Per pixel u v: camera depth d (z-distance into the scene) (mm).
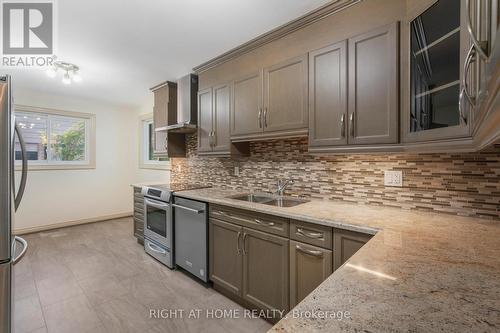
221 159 3178
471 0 717
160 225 2992
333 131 1749
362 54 1615
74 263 2930
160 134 3678
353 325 542
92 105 4680
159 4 1767
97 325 1846
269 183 2605
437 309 597
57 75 3211
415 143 1353
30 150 4074
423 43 1296
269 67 2150
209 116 2787
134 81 3506
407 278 760
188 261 2586
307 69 1898
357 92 1634
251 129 2309
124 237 3891
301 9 1833
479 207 1498
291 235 1727
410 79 1384
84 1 1729
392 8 1509
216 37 2246
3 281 1253
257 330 1803
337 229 1497
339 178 2094
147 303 2133
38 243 3594
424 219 1498
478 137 924
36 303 2117
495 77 491
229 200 2223
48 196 4199
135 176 5137
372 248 1021
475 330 521
